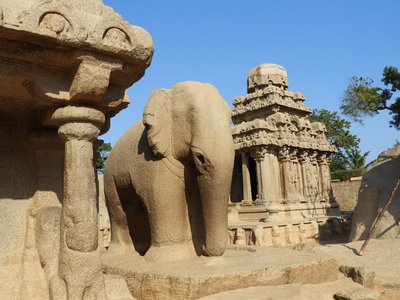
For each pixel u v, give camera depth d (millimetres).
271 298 3588
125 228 5711
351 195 25672
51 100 2945
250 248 5754
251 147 18016
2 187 3352
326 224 15547
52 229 3242
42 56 2785
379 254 7961
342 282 4879
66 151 2973
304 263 4461
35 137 3428
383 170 12383
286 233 12922
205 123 4320
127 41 2959
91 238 2873
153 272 3953
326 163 21594
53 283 2850
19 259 3301
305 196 19375
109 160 5805
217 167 4223
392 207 10695
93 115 2975
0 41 2605
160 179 4699
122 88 3324
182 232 4777
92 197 2941
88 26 2764
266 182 17609
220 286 3750
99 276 2891
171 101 4770
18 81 2975
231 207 17625
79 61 2822
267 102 19078
